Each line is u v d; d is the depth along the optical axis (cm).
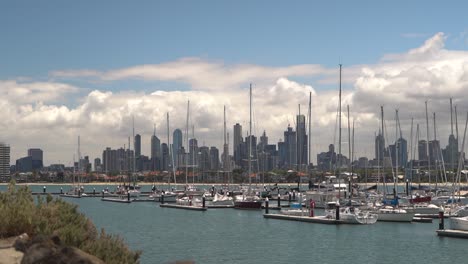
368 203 8744
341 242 5450
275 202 12144
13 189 2227
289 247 5119
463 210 7550
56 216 2008
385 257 4562
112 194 15662
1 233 1875
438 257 4550
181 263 1903
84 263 1555
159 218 8381
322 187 11700
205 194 12331
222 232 6362
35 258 1538
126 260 1830
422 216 7650
